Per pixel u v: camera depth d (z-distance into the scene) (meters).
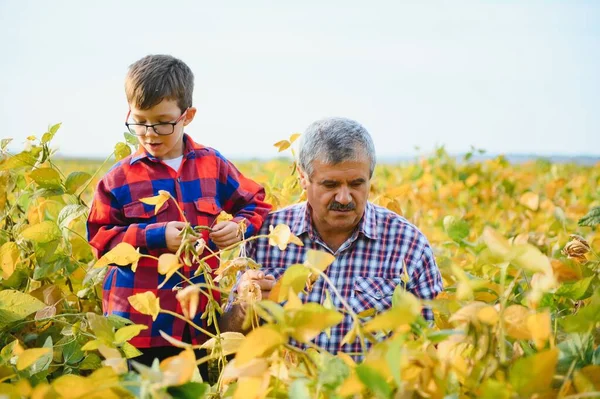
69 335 2.27
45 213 3.12
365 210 2.51
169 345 2.53
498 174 7.58
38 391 1.29
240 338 1.67
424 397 1.23
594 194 6.77
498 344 1.39
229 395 1.48
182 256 2.49
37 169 2.75
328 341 2.35
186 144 2.77
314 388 1.32
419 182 6.25
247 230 2.49
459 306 1.45
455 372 1.34
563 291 1.75
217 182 2.77
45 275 2.66
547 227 4.22
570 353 1.46
